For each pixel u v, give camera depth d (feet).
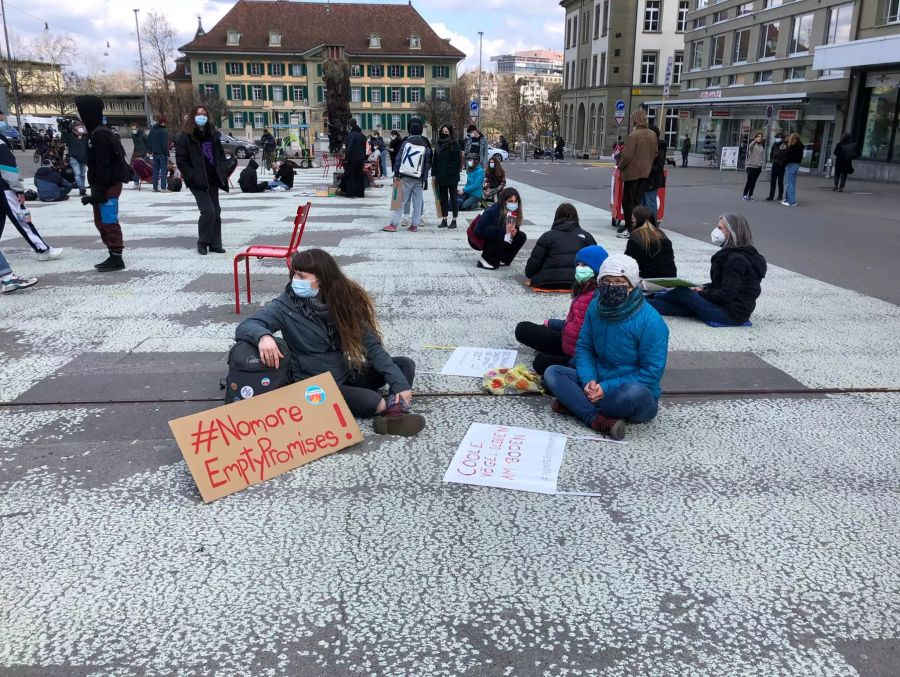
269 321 12.68
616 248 33.24
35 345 18.08
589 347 13.97
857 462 12.44
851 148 66.49
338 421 12.71
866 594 8.93
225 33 248.32
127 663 7.66
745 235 20.58
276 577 9.12
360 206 51.11
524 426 13.70
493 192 50.11
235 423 11.60
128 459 12.19
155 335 18.98
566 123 229.25
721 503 11.02
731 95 131.95
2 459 12.14
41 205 50.85
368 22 258.37
